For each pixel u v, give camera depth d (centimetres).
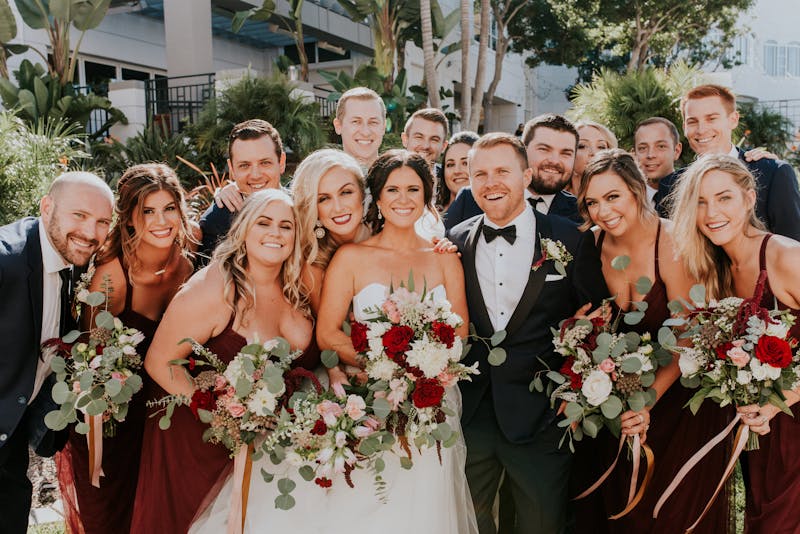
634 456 295
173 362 278
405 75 1453
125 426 332
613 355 280
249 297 289
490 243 327
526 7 2202
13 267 282
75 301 309
